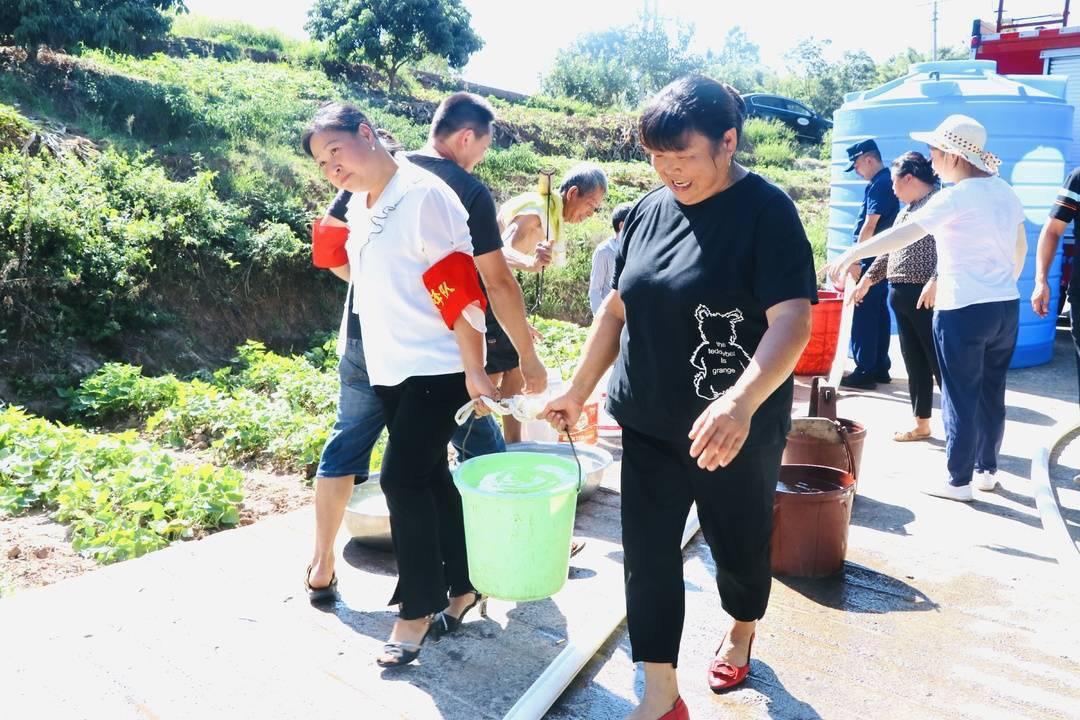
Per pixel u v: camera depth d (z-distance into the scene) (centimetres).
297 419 599
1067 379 766
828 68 5469
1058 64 918
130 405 731
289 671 293
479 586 282
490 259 315
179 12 1403
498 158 1606
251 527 419
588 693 287
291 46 2125
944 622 336
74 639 309
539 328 924
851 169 711
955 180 457
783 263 225
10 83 1117
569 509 275
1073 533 434
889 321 732
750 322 236
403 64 2083
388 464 293
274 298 1021
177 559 379
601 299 544
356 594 350
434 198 279
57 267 852
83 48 1341
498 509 265
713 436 211
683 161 225
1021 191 774
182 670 291
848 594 360
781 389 248
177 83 1367
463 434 366
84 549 414
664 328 240
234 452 578
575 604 346
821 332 743
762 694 287
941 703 283
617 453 552
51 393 791
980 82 789
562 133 2061
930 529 429
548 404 274
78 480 475
